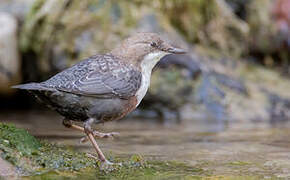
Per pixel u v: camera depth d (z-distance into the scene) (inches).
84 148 299.0
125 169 246.5
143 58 287.1
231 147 315.9
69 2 515.5
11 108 519.5
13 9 521.3
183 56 492.4
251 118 471.8
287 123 443.5
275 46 583.2
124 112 275.1
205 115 473.1
